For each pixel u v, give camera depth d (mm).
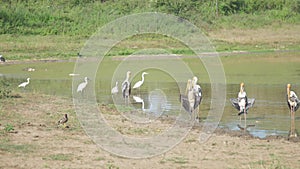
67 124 24188
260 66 51125
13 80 46250
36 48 71312
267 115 27219
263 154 18703
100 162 17312
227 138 21703
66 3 92625
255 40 78750
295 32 84375
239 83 40469
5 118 25453
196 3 91188
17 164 16750
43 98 33312
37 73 51875
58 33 81062
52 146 19562
